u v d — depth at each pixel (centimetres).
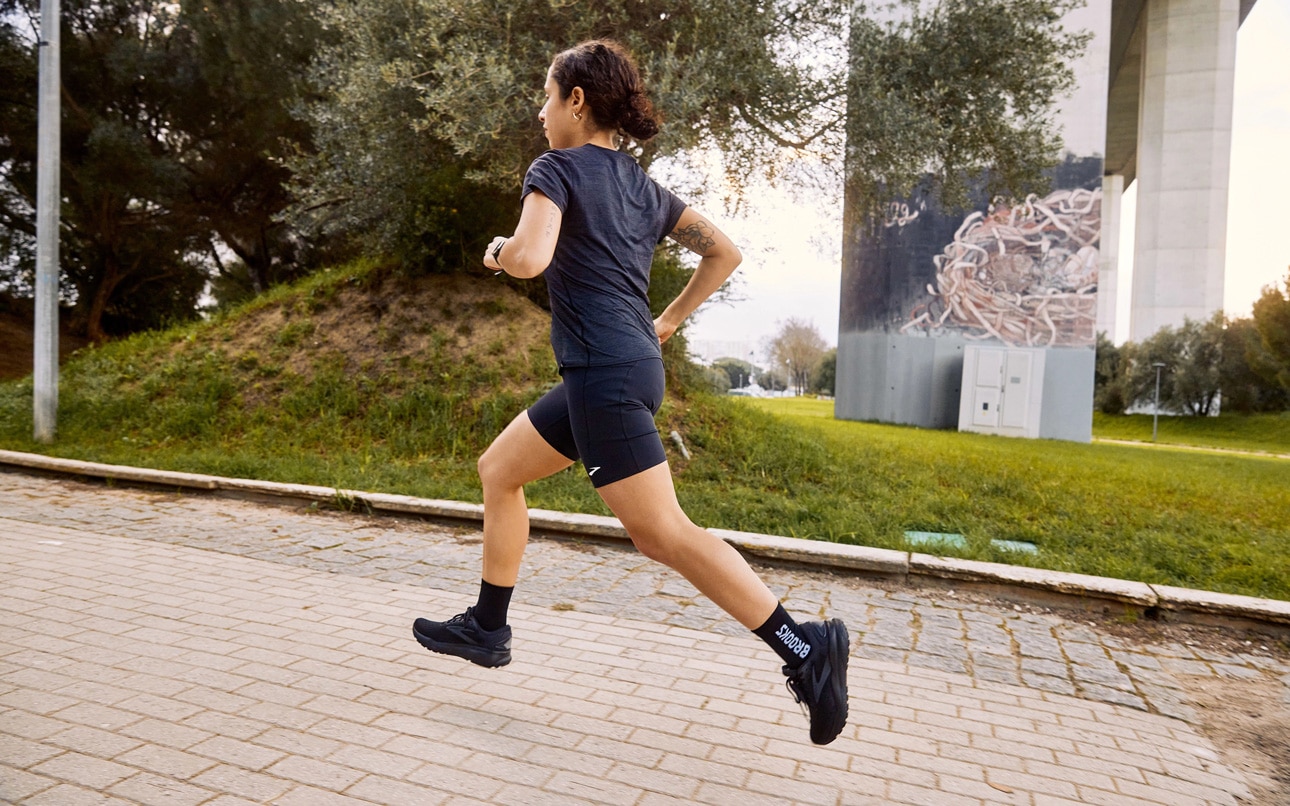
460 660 304
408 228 916
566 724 253
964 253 1836
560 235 206
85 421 845
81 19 1619
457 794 206
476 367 838
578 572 446
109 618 335
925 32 1010
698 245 237
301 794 201
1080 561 478
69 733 229
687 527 204
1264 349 3428
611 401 200
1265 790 236
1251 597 406
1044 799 222
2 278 1922
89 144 1509
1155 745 264
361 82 845
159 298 2194
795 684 204
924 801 217
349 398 816
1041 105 1162
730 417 828
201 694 262
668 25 842
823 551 463
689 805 207
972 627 383
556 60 224
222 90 1565
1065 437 1762
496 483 237
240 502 596
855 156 934
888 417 1903
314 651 308
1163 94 4450
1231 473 1060
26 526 497
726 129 866
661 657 320
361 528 530
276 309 1002
